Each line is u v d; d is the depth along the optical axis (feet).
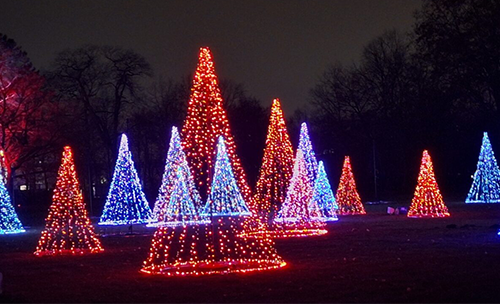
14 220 137.39
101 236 110.52
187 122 87.66
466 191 230.27
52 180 250.37
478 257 64.90
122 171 144.36
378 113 251.60
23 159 189.57
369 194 241.76
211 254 75.20
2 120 182.60
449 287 48.88
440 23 199.82
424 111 226.79
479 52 193.16
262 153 260.42
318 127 272.10
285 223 110.42
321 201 132.57
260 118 263.08
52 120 191.72
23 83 185.26
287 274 57.41
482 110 203.31
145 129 255.70
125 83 231.09
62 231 110.42
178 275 59.26
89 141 222.28
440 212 132.67
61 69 222.69
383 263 62.69
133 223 146.82
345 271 58.13
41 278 62.28
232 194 113.91
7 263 76.43
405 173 240.94
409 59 236.22
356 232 100.89
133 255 79.36
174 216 124.36
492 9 190.19
